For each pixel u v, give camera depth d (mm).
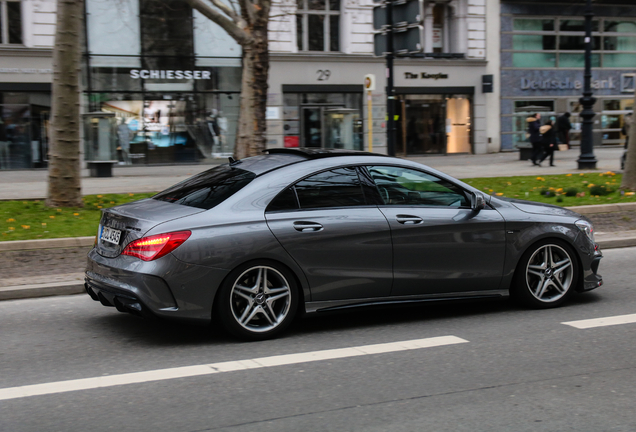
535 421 3748
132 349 5180
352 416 3824
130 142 23938
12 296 6805
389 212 5660
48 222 9648
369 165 5777
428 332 5602
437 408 3938
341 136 25266
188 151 24609
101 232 5578
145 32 23672
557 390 4234
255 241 5164
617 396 4129
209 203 5316
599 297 6836
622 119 30906
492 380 4422
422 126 27500
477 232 5918
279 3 23516
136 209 5430
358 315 6203
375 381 4410
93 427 3695
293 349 5129
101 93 23453
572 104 30016
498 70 28453
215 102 24688
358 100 26312
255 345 5234
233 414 3865
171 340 5402
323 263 5398
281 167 5570
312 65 25375
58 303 6672
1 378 4531
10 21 22172
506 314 6168
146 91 23906
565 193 13164
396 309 6418
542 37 29156
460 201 6000
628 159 13320
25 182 17547
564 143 29266
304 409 3932
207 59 24422
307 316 5449
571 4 29234
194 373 4582
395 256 5629
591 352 5023
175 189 5852
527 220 6129
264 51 12539
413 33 11391
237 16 12758
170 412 3898
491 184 14820
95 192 13570
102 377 4520
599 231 10391
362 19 25891
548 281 6285
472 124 28234
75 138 10781
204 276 5039
